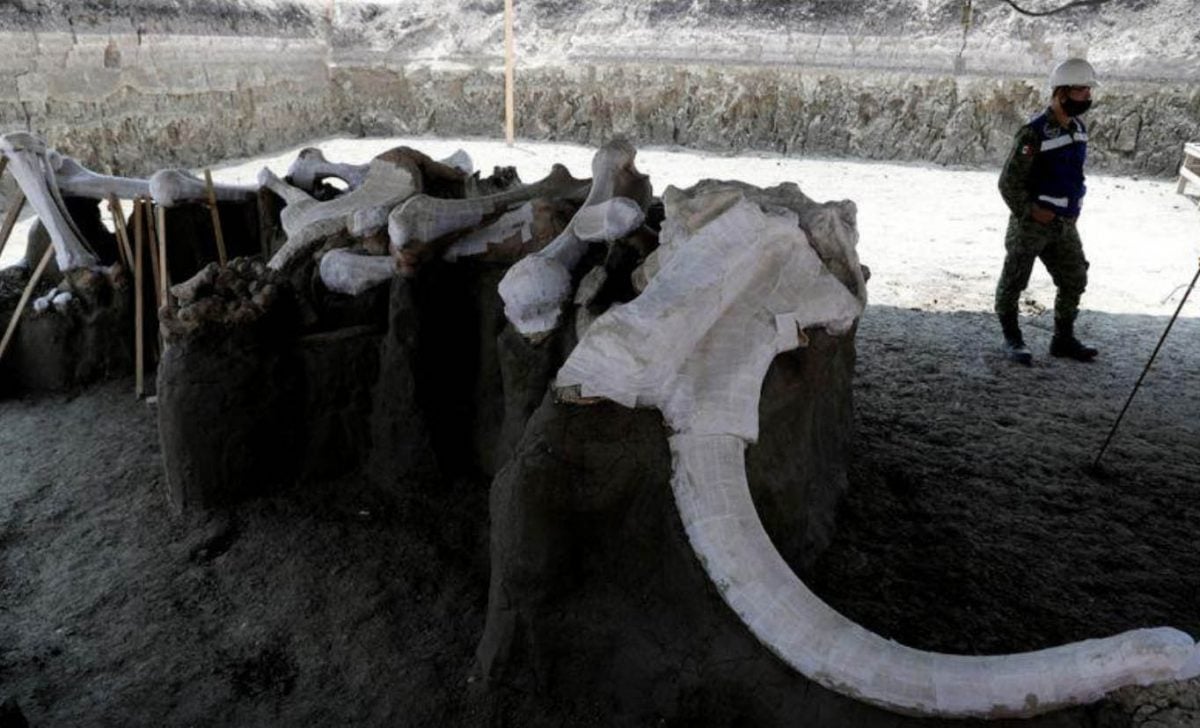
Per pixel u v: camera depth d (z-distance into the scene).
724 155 13.56
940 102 12.75
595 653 2.37
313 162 4.77
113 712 2.48
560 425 2.26
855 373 4.62
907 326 5.53
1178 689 1.89
